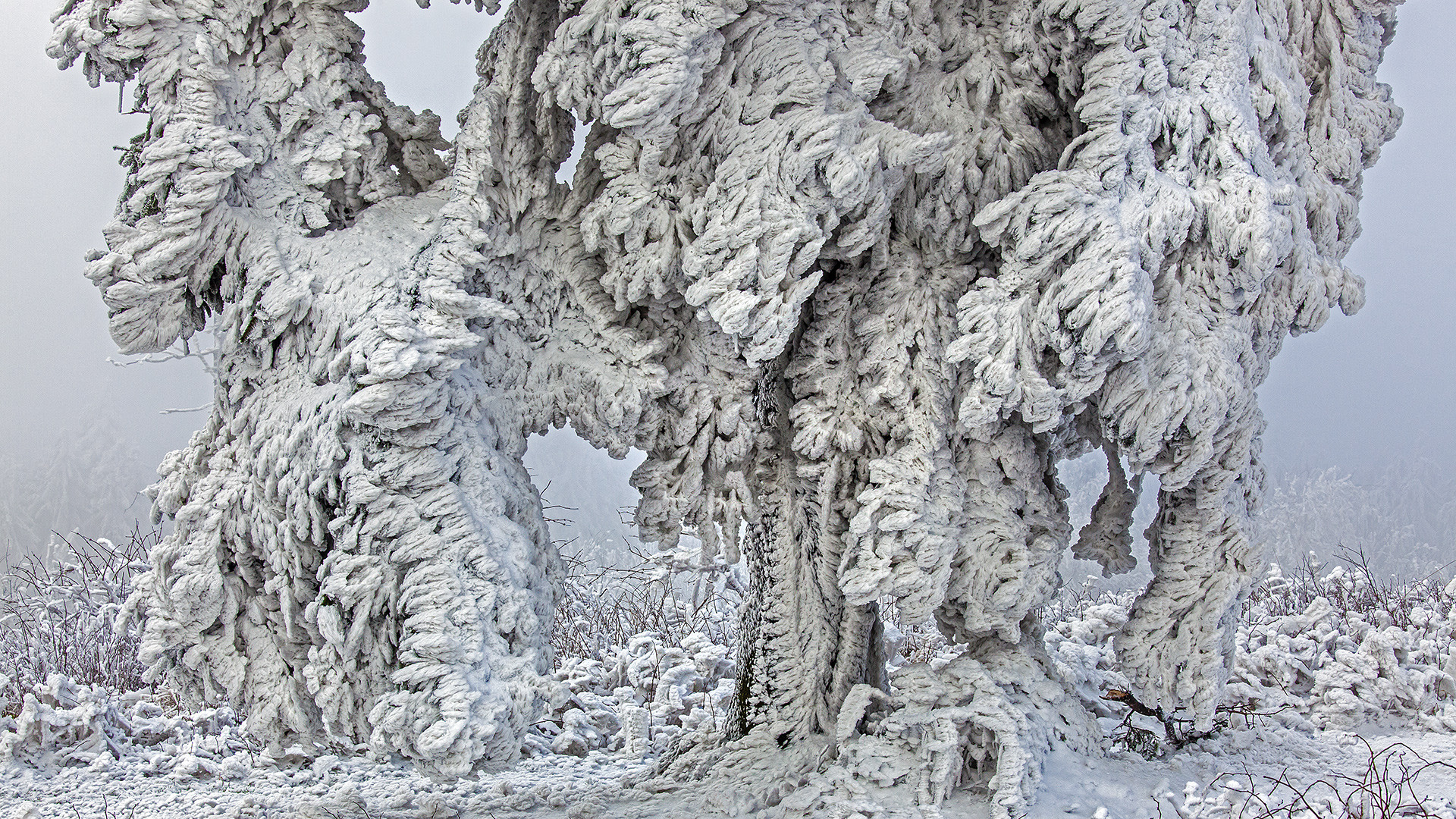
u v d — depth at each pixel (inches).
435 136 149.7
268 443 125.9
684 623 326.3
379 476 123.0
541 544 141.5
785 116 131.9
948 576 139.9
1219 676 143.3
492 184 139.7
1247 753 150.5
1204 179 135.0
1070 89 140.7
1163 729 162.2
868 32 138.9
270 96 132.7
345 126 137.5
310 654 124.9
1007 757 129.7
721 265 130.2
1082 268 128.8
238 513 128.1
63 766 187.0
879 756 139.4
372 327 122.8
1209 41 136.0
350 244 132.0
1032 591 142.6
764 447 158.6
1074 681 179.0
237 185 130.1
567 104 131.6
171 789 174.6
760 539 165.9
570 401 144.5
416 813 154.2
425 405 123.6
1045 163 142.9
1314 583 308.0
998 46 143.5
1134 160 133.1
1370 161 153.3
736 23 131.0
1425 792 133.7
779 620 163.8
